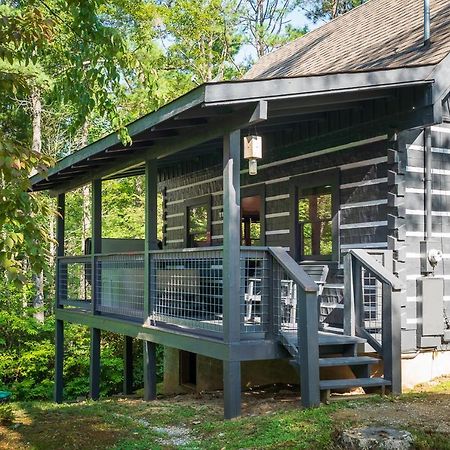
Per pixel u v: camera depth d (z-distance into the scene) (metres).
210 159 13.92
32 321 17.92
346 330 8.37
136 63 7.38
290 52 16.41
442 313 9.09
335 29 15.21
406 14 12.10
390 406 6.83
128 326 10.40
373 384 7.41
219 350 7.56
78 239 26.16
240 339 7.50
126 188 25.92
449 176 9.45
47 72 15.41
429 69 8.21
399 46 10.28
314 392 7.04
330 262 10.15
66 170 11.73
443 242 9.33
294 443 5.69
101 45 7.10
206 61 26.53
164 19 24.34
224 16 26.97
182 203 15.33
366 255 8.27
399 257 8.87
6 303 18.30
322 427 6.04
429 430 5.70
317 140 10.43
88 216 25.61
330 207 10.32
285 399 8.30
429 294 8.99
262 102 6.86
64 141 25.09
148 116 7.89
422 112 8.45
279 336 7.62
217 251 7.84
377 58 10.32
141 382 17.47
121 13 23.00
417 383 8.88
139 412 8.33
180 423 7.53
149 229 9.73
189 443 6.36
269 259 7.81
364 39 12.31
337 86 7.46
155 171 9.80
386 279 7.63
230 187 7.43
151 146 9.56
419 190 9.12
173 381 13.38
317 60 13.22
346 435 5.56
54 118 23.73
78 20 6.92
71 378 17.41
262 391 9.30
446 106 9.36
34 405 9.33
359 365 7.66
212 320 8.38
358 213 9.70
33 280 20.12
